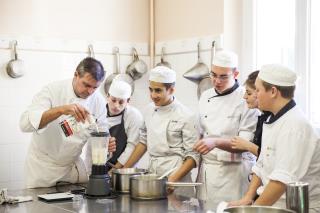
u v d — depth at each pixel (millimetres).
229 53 3053
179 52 4129
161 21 4332
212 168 3109
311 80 3348
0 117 3688
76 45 4016
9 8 3713
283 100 2342
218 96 3127
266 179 2439
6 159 3725
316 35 3322
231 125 3049
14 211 2271
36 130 2867
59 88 3051
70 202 2451
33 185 3152
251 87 2717
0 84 3680
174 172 2904
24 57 3770
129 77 4230
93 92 2992
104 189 2570
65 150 3072
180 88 4133
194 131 3020
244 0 3789
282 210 1942
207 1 3871
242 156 3096
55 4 3916
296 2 3393
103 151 2590
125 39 4281
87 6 4074
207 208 2312
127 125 3482
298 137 2232
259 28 3719
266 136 2416
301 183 1981
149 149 3168
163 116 3100
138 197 2500
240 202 2453
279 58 3574
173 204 2400
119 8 4246
